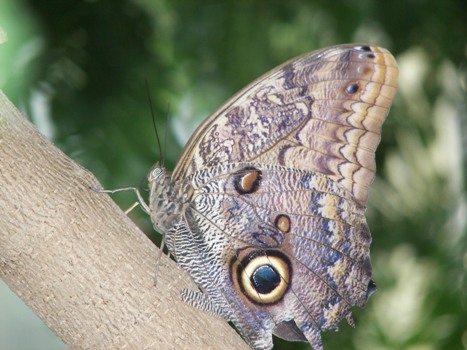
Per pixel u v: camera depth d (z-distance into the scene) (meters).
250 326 0.76
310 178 0.75
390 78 0.75
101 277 0.72
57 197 0.72
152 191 0.76
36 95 0.87
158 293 0.72
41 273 0.71
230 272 0.76
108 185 0.86
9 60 0.86
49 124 0.87
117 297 0.72
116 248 0.72
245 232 0.76
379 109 0.75
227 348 0.72
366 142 0.75
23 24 0.87
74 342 0.72
